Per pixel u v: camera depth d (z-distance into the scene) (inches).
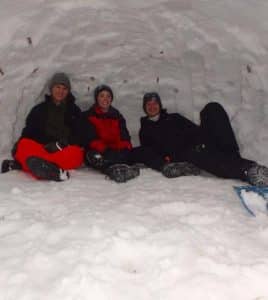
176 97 154.2
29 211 92.3
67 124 138.5
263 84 132.9
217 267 68.4
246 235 80.7
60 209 93.6
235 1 121.7
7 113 133.6
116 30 139.1
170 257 71.6
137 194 104.4
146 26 138.0
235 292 62.7
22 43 124.9
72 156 123.3
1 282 64.8
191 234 80.0
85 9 128.1
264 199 95.2
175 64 148.9
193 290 62.7
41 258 71.0
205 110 124.5
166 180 116.7
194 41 138.7
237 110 142.3
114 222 85.5
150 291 62.9
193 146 123.1
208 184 112.2
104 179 119.0
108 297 61.0
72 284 63.3
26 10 119.3
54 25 127.9
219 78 143.5
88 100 151.5
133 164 133.2
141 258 72.5
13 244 76.9
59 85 133.3
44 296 61.0
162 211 92.7
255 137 137.0
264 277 65.7
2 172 123.8
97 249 73.7
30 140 119.1
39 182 114.2
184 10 132.1
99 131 135.1
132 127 159.0
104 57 144.9
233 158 114.7
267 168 107.2
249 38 129.5
